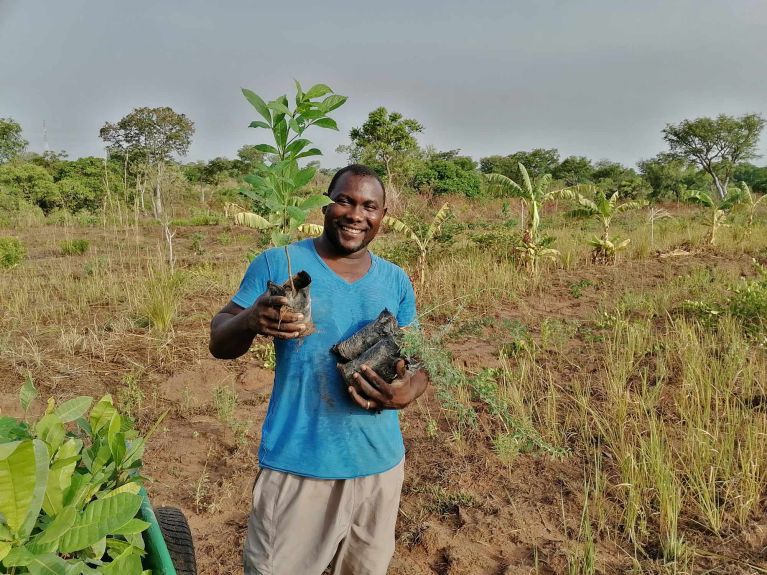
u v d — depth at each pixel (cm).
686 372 607
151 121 3462
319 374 226
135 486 208
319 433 224
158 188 1361
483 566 364
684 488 422
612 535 391
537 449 491
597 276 1295
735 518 401
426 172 3422
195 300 1012
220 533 402
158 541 220
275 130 211
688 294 1032
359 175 232
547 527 401
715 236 1731
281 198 210
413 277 1161
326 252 240
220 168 4306
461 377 255
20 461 146
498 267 1272
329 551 227
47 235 2217
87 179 3134
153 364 702
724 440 471
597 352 742
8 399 596
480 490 446
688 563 362
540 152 5809
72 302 984
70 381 647
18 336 790
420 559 375
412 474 471
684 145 5553
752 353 687
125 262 1496
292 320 203
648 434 508
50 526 161
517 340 757
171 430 547
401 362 220
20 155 3859
